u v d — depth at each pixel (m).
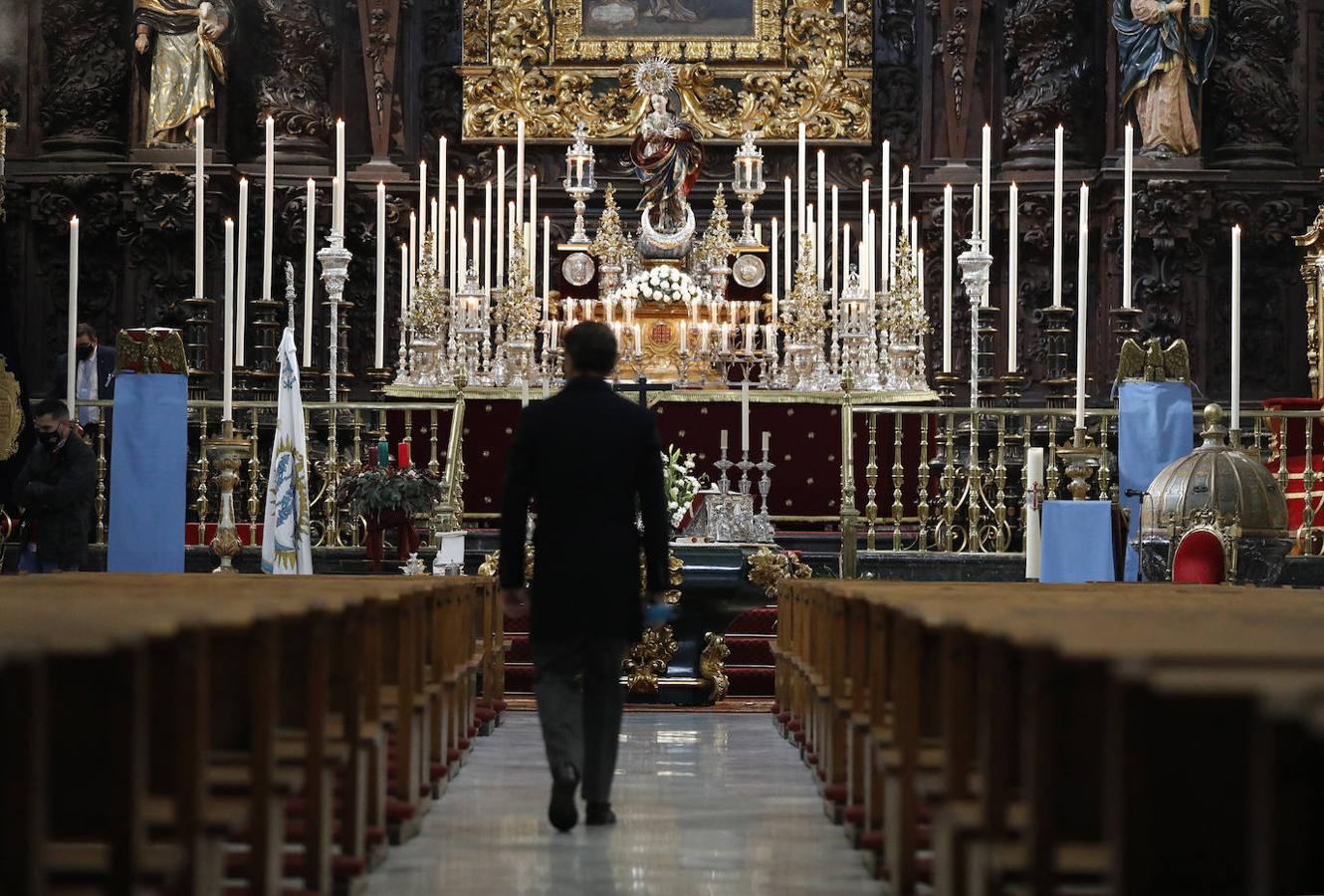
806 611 11.57
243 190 16.05
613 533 8.65
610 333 8.88
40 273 23.72
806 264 18.92
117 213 23.50
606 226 19.67
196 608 5.02
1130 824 3.77
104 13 23.80
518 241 18.61
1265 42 23.53
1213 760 4.50
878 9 25.03
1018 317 23.86
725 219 19.92
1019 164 23.75
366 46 24.20
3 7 24.03
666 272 19.31
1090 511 13.80
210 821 4.83
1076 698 4.86
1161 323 23.08
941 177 24.05
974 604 6.47
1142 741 3.78
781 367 20.66
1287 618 5.68
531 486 8.73
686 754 12.12
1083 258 14.19
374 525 15.06
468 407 17.83
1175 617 5.51
